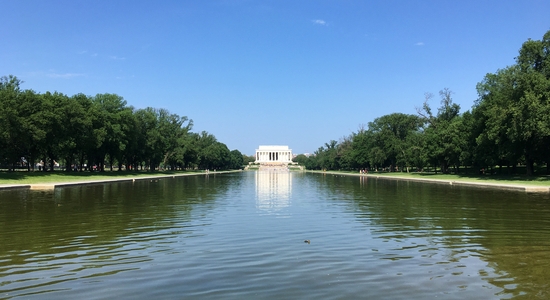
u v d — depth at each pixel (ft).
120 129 266.57
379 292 32.24
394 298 30.94
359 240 51.52
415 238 52.65
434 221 66.49
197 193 128.88
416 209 82.94
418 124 379.14
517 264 40.04
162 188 154.40
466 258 42.47
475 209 81.92
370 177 312.71
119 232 57.16
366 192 133.28
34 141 202.39
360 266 39.52
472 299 30.68
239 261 41.47
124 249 46.75
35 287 33.65
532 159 199.21
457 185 172.24
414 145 331.57
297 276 36.40
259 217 72.02
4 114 176.35
